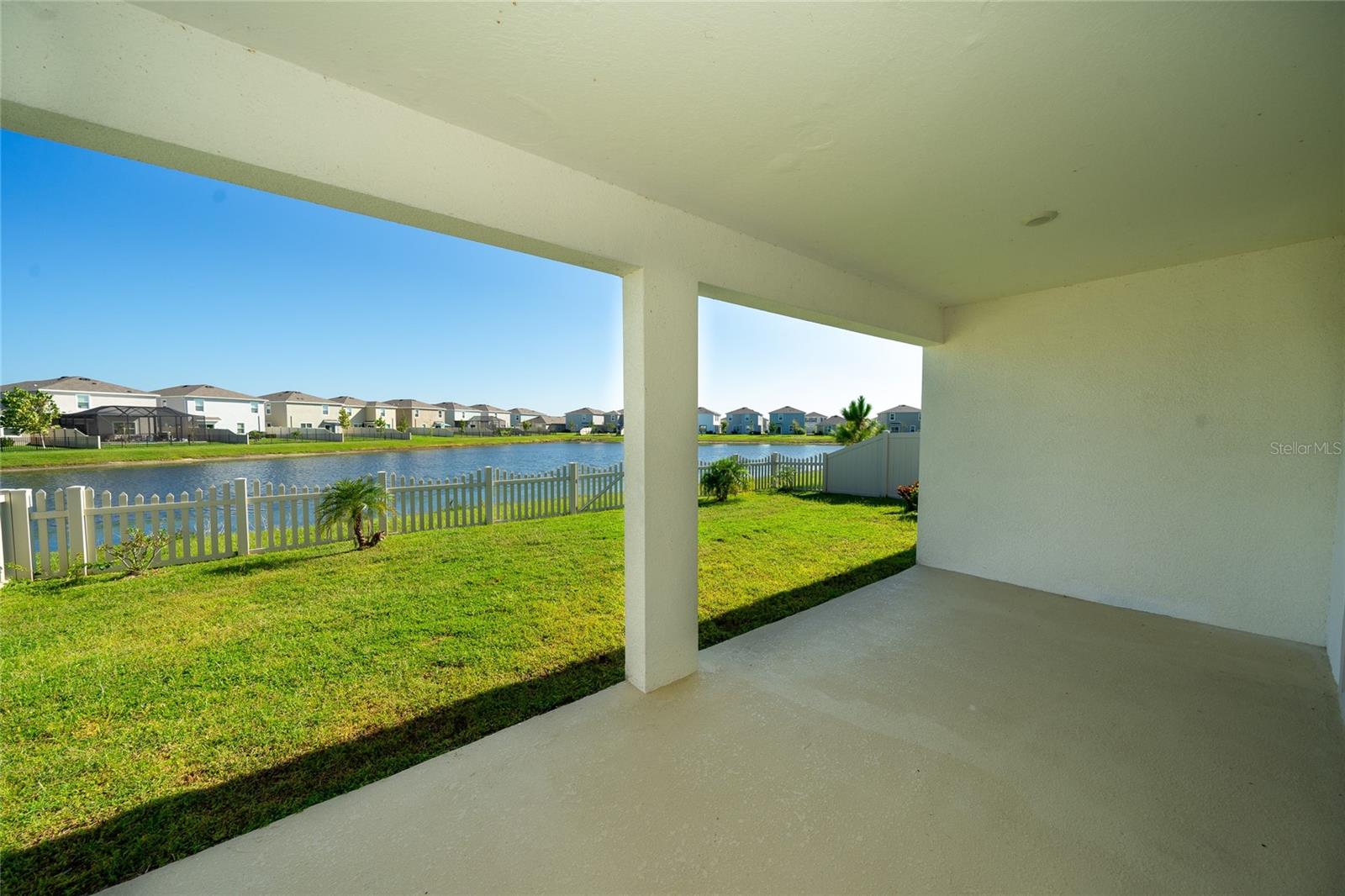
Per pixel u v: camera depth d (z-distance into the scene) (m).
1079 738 2.28
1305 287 3.25
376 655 3.13
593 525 7.30
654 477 2.66
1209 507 3.62
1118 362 3.96
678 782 1.99
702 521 7.70
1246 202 2.58
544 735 2.30
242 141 1.49
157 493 9.13
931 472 5.13
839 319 3.81
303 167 1.59
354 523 5.84
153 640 3.34
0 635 3.45
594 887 1.52
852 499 10.02
